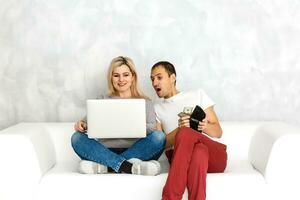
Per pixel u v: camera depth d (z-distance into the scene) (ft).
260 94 11.89
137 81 10.66
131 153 9.64
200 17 11.73
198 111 9.82
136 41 11.76
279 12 11.76
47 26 11.78
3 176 9.13
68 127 10.89
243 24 11.76
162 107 10.63
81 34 11.78
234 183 8.97
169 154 10.15
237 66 11.82
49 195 9.02
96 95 11.87
